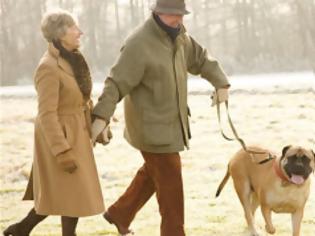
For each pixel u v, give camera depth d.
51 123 8.36
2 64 80.44
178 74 9.09
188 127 9.46
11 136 23.55
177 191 9.13
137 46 8.84
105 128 9.06
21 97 39.06
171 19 8.92
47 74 8.47
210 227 10.80
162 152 8.98
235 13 91.56
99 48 86.56
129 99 9.22
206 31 92.00
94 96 34.09
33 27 85.06
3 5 85.44
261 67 73.06
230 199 12.77
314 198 12.55
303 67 70.38
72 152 8.64
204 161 16.83
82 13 89.94
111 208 9.97
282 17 87.19
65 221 8.94
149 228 10.84
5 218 12.04
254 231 10.28
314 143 19.50
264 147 10.20
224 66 74.69
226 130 22.59
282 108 27.17
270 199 9.55
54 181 8.70
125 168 16.45
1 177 15.92
